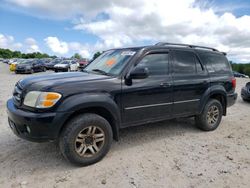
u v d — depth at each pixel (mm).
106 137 3447
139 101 3787
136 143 4223
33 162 3420
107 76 3652
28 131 3053
